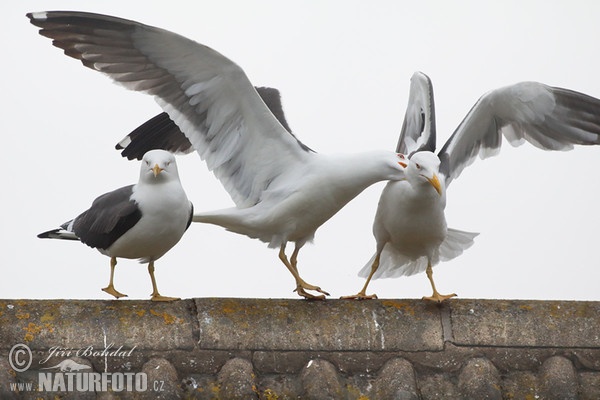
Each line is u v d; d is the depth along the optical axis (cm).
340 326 954
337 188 1189
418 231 1166
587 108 1325
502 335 960
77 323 909
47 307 915
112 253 1088
